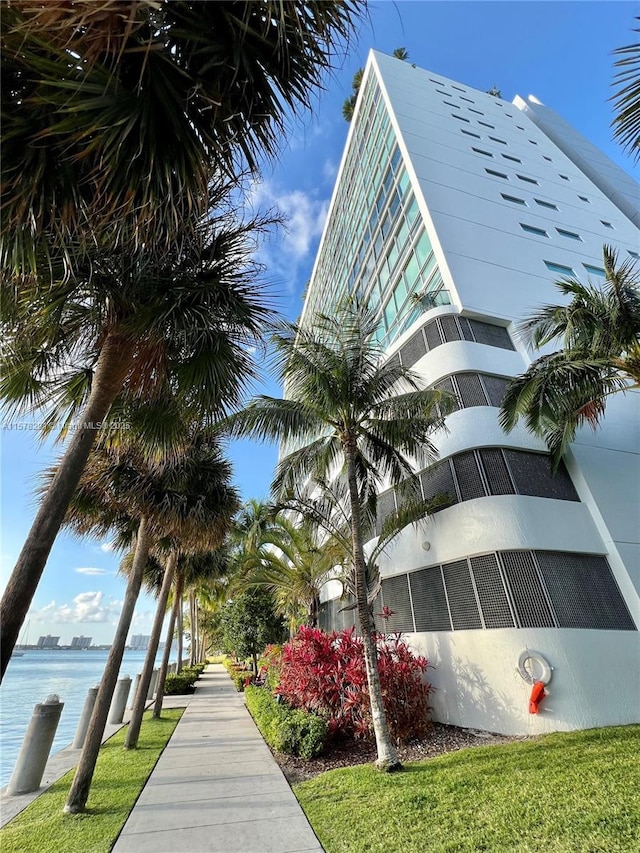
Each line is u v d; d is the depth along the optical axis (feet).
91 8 6.13
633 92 13.70
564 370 24.90
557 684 23.11
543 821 13.07
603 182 77.41
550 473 30.78
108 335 12.85
